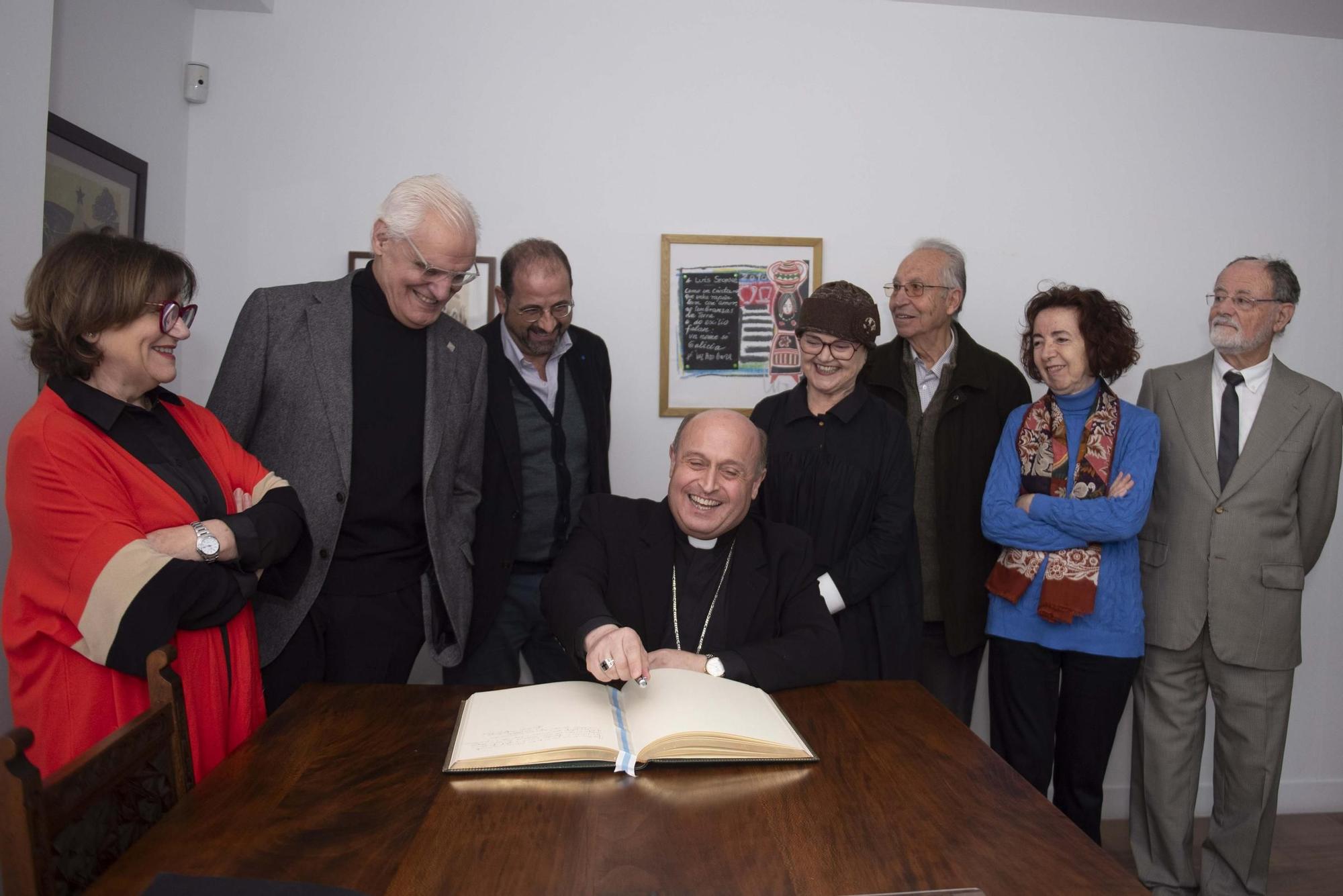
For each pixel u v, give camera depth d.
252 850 1.04
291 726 1.42
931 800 1.21
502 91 3.07
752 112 3.15
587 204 3.11
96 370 1.53
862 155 3.19
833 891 0.98
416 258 1.86
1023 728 2.43
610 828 1.12
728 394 3.17
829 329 2.19
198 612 1.48
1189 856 2.62
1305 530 2.56
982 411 2.66
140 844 1.05
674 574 1.84
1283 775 3.37
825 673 1.69
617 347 3.14
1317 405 2.49
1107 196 3.27
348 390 1.95
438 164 3.06
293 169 3.01
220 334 3.01
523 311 2.29
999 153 3.23
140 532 1.49
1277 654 2.48
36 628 1.45
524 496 2.45
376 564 1.97
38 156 2.03
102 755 1.08
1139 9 3.16
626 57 3.11
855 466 2.23
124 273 1.48
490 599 2.32
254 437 1.98
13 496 1.46
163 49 2.82
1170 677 2.58
